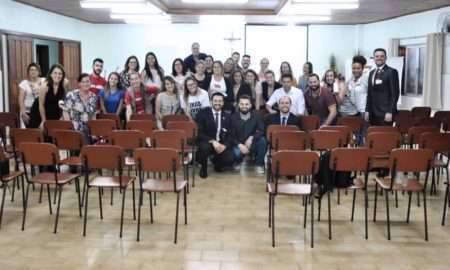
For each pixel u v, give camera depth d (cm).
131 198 558
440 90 974
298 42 1441
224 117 683
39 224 468
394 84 643
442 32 971
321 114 715
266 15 1118
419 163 430
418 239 435
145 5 900
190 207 527
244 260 387
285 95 712
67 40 1217
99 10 1058
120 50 1420
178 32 1415
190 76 746
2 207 475
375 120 659
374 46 1371
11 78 909
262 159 682
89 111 626
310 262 384
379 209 523
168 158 428
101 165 440
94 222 475
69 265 375
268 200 554
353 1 832
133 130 580
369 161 437
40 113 639
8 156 532
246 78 824
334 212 512
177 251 404
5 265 375
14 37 923
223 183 633
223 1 938
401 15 1171
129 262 381
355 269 371
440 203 546
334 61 1441
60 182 452
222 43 1423
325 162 462
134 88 741
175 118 677
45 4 964
